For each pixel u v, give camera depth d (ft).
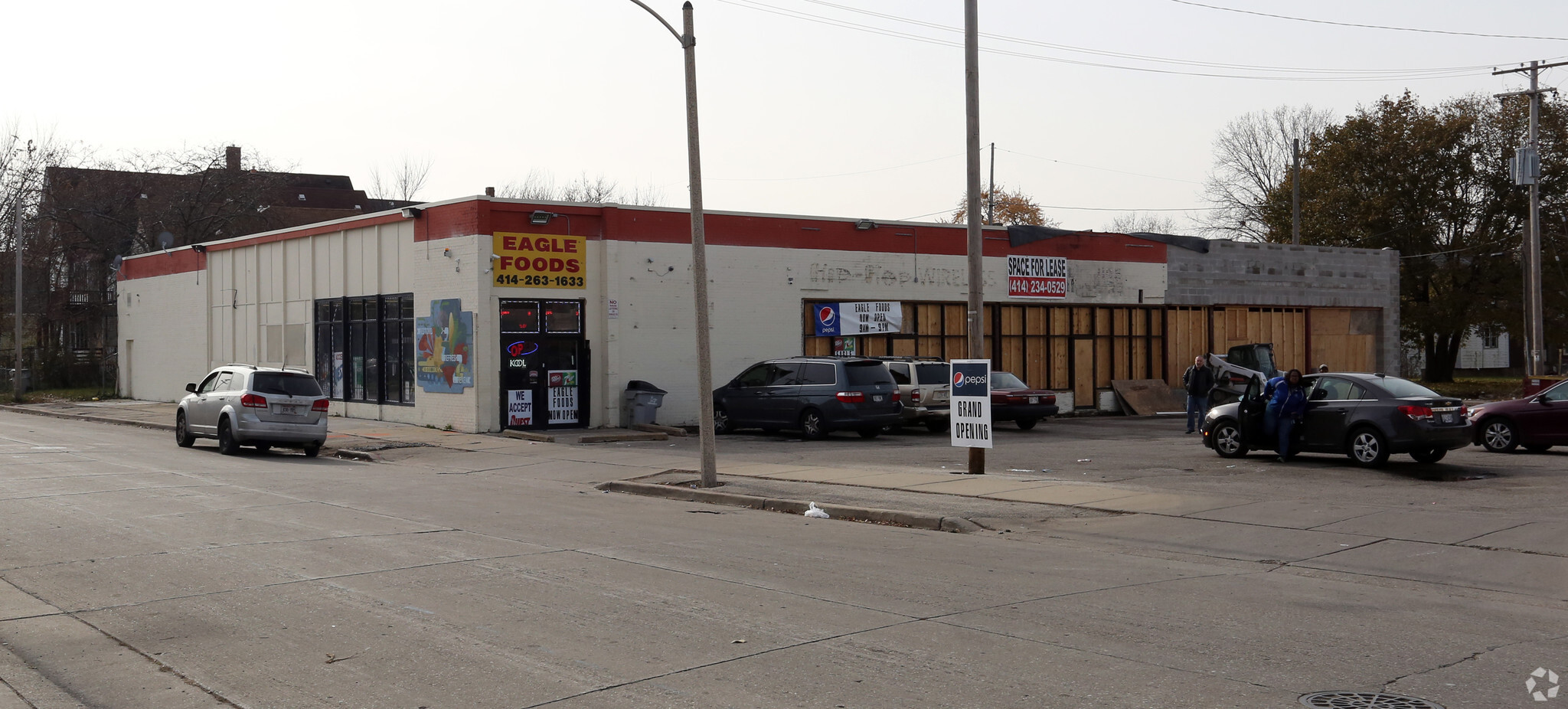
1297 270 134.10
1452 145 179.73
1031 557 37.29
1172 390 123.24
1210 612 28.48
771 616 27.61
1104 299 120.67
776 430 90.43
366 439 83.76
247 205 193.77
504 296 89.15
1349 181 185.37
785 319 101.76
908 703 20.53
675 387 96.07
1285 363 134.10
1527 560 36.32
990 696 20.94
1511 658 23.85
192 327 133.49
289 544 38.68
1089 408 119.65
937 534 43.14
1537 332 121.49
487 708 20.47
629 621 27.12
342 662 23.67
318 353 109.60
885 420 84.89
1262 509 46.83
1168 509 47.29
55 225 178.19
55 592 30.63
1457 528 41.81
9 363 174.50
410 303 96.48
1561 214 176.65
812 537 42.01
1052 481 56.70
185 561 35.14
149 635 25.98
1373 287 140.46
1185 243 126.11
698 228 57.72
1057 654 24.02
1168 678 22.12
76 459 70.18
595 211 93.04
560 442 83.56
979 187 59.62
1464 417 60.44
